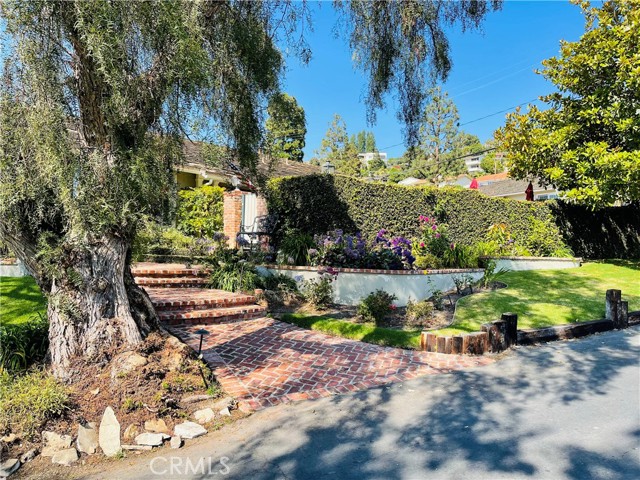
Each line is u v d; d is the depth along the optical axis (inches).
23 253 159.9
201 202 586.6
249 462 130.0
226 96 221.9
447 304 347.3
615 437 142.4
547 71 504.4
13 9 125.3
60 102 136.2
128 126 156.6
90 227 142.6
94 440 138.6
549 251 575.5
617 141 478.6
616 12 469.4
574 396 178.1
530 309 323.6
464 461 128.4
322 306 339.0
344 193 433.1
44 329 188.9
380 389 188.7
